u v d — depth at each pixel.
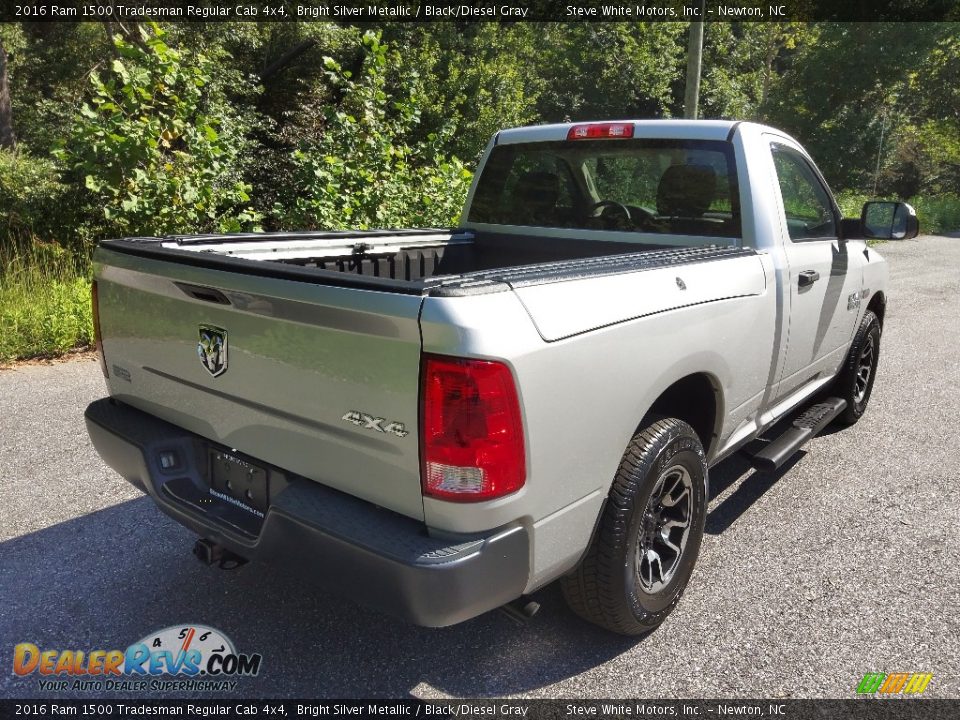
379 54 9.72
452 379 1.94
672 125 3.68
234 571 3.33
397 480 2.10
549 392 2.14
